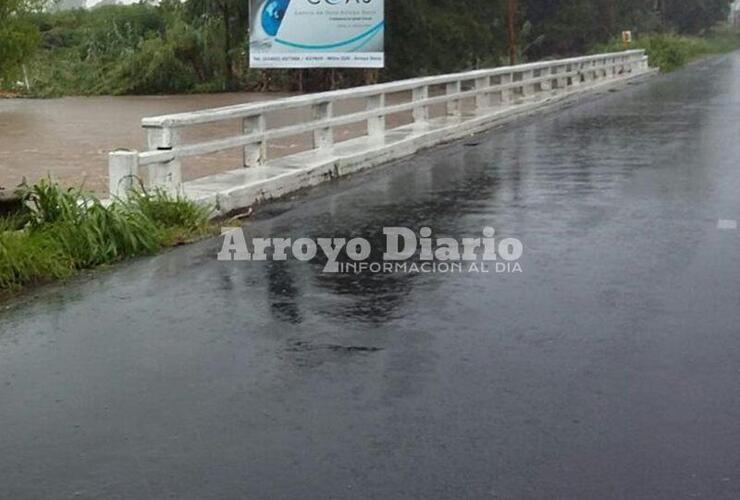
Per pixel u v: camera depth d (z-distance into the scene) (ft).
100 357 20.66
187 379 19.15
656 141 59.77
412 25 149.38
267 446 15.90
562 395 17.88
